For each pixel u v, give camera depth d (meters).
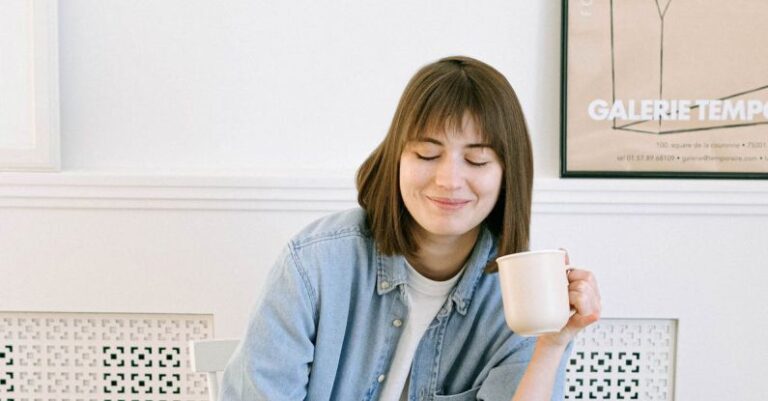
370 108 2.01
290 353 1.14
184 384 2.05
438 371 1.23
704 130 1.98
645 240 1.98
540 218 1.97
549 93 1.99
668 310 1.99
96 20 1.99
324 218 1.23
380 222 1.15
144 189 1.95
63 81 2.00
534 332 1.02
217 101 2.01
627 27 1.96
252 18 1.99
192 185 1.94
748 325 2.00
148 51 2.00
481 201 1.07
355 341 1.20
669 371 2.03
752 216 1.97
